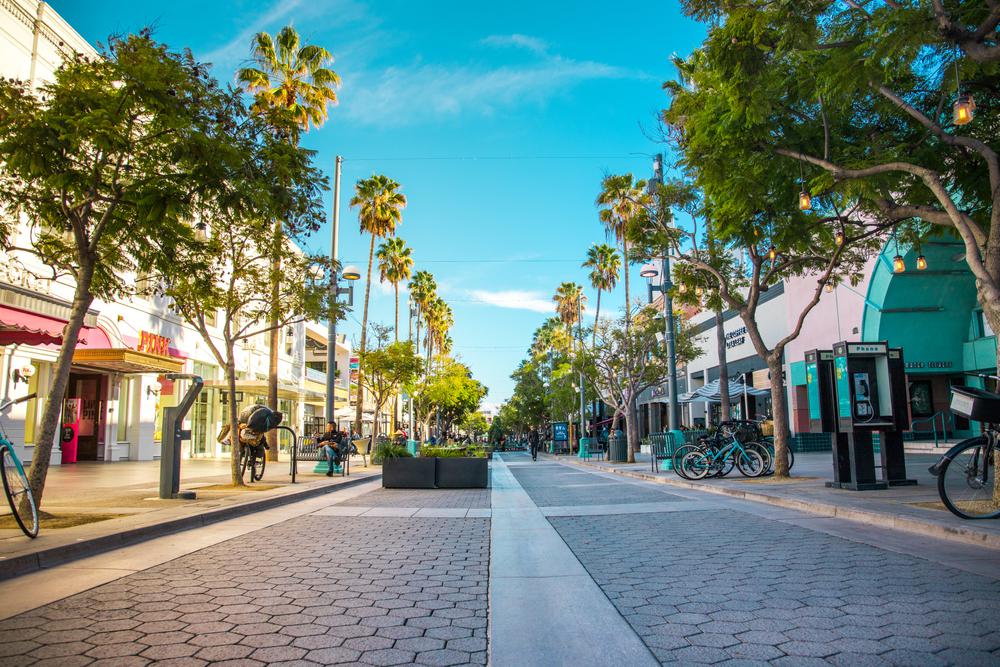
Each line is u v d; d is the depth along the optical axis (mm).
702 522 8508
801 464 19422
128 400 23844
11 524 7344
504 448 67312
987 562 5531
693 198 14977
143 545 7031
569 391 51875
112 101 7625
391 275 45188
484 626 4156
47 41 17359
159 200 7637
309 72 23891
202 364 28797
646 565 5891
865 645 3584
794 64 9352
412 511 10414
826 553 6137
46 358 18719
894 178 9156
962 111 6637
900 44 7133
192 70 8148
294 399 39156
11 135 7426
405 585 5266
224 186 8062
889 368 11055
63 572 5645
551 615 4359
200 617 4305
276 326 14000
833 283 14836
